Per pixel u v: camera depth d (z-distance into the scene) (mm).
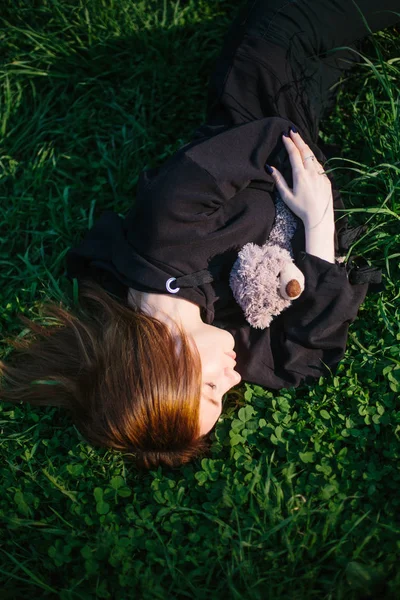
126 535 2539
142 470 2639
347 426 2666
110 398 2318
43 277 3188
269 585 2369
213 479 2592
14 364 2959
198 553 2479
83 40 3502
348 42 2984
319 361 2760
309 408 2715
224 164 2551
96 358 2434
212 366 2402
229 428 2756
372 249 3021
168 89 3443
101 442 2410
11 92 3484
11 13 3479
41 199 3361
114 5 3469
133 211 2588
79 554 2557
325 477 2559
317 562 2412
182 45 3492
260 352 2697
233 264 2545
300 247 2648
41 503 2674
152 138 3402
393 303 2943
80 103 3482
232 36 2912
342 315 2635
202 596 2395
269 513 2467
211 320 2574
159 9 3518
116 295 2746
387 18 2945
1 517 2611
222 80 2832
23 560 2598
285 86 2811
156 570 2477
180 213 2465
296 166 2639
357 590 2332
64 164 3416
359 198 3135
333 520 2439
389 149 3053
